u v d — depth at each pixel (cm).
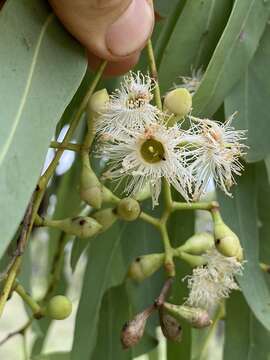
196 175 18
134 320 18
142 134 17
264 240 24
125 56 16
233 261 19
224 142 18
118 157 18
